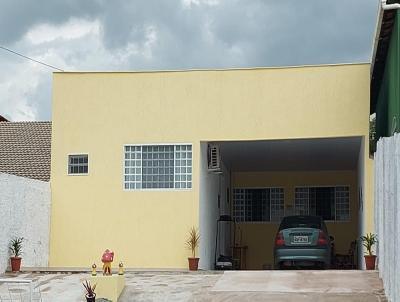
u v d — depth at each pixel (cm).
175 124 1650
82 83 1700
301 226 1558
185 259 1609
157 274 1448
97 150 1680
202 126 1639
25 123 2283
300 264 1523
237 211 2308
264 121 1614
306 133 1592
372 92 1850
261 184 2306
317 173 2280
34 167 1908
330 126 1584
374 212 1490
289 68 1614
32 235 1593
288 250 1525
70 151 1689
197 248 1609
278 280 1288
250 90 1627
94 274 1175
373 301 1077
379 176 1280
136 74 1678
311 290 1180
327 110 1589
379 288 1174
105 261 1200
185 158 1641
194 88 1652
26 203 1570
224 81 1639
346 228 2225
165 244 1623
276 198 2292
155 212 1639
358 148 1797
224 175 2097
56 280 1364
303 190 2283
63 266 1661
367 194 1548
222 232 2030
